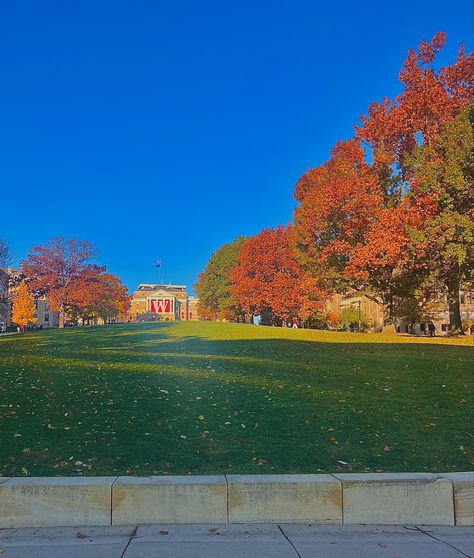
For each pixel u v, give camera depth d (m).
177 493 5.11
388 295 34.41
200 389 10.94
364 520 5.18
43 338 28.91
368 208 31.55
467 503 5.29
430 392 10.63
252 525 5.06
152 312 137.62
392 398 10.01
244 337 29.34
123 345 23.53
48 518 5.02
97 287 76.06
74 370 13.85
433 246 26.36
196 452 6.71
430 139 29.70
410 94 31.58
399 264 28.56
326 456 6.61
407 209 28.17
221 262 78.94
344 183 32.53
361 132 33.66
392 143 32.69
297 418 8.41
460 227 24.64
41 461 6.28
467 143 25.00
